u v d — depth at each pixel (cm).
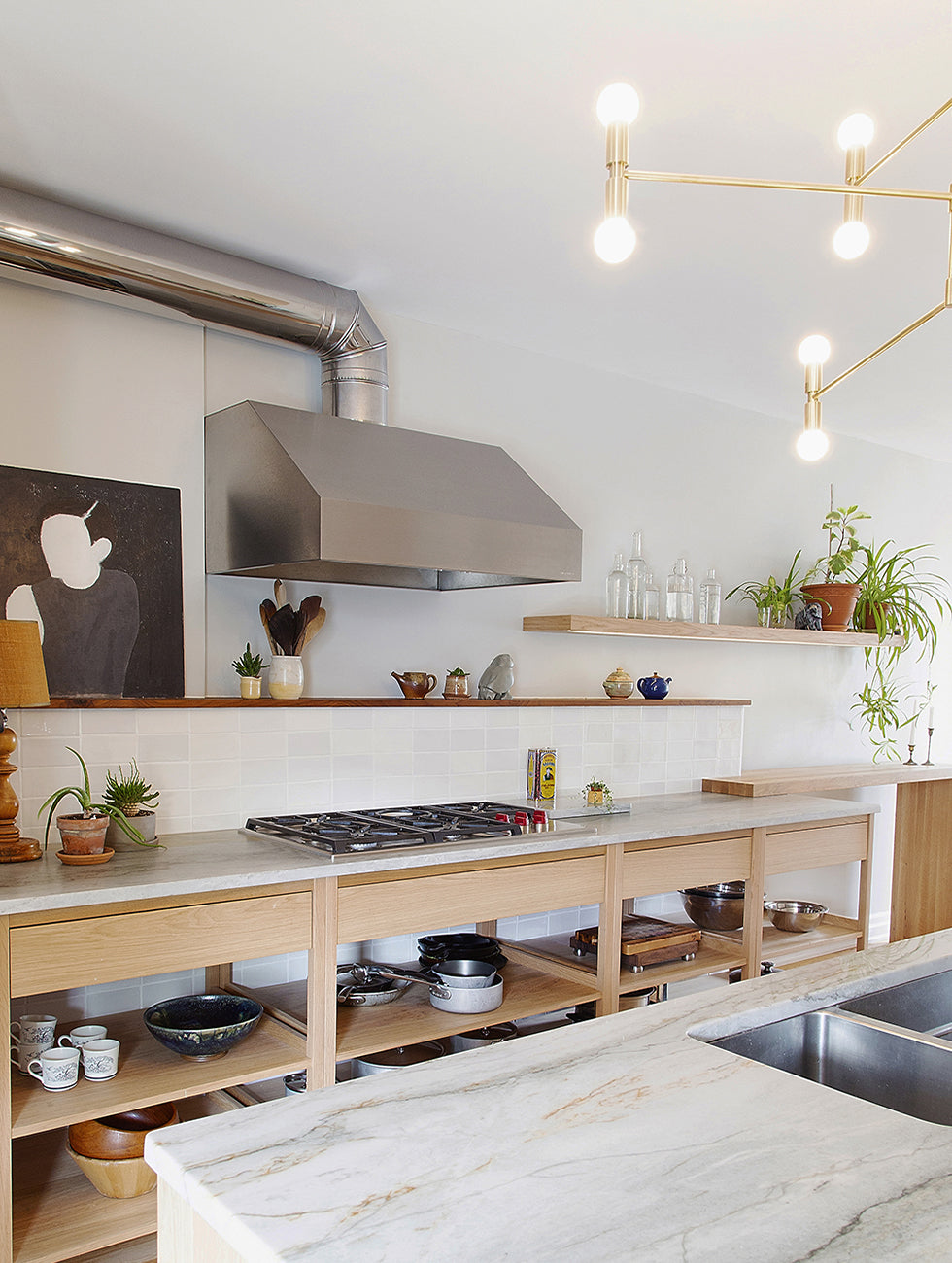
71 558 291
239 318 306
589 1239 98
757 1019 173
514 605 403
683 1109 131
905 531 593
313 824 303
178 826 302
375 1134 122
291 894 254
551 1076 142
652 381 450
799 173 260
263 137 245
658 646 459
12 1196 229
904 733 594
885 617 523
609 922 327
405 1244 96
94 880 231
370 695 360
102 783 288
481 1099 133
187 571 314
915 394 467
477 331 386
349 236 302
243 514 301
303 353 343
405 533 286
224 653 323
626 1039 158
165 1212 119
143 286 283
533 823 326
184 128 241
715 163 255
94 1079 235
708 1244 98
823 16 197
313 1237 97
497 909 297
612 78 219
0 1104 208
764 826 378
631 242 152
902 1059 166
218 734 309
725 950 387
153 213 286
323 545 267
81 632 291
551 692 416
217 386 323
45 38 206
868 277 327
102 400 298
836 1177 113
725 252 309
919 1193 109
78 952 221
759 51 209
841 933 435
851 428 537
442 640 380
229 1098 276
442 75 219
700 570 477
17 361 283
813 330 381
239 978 317
